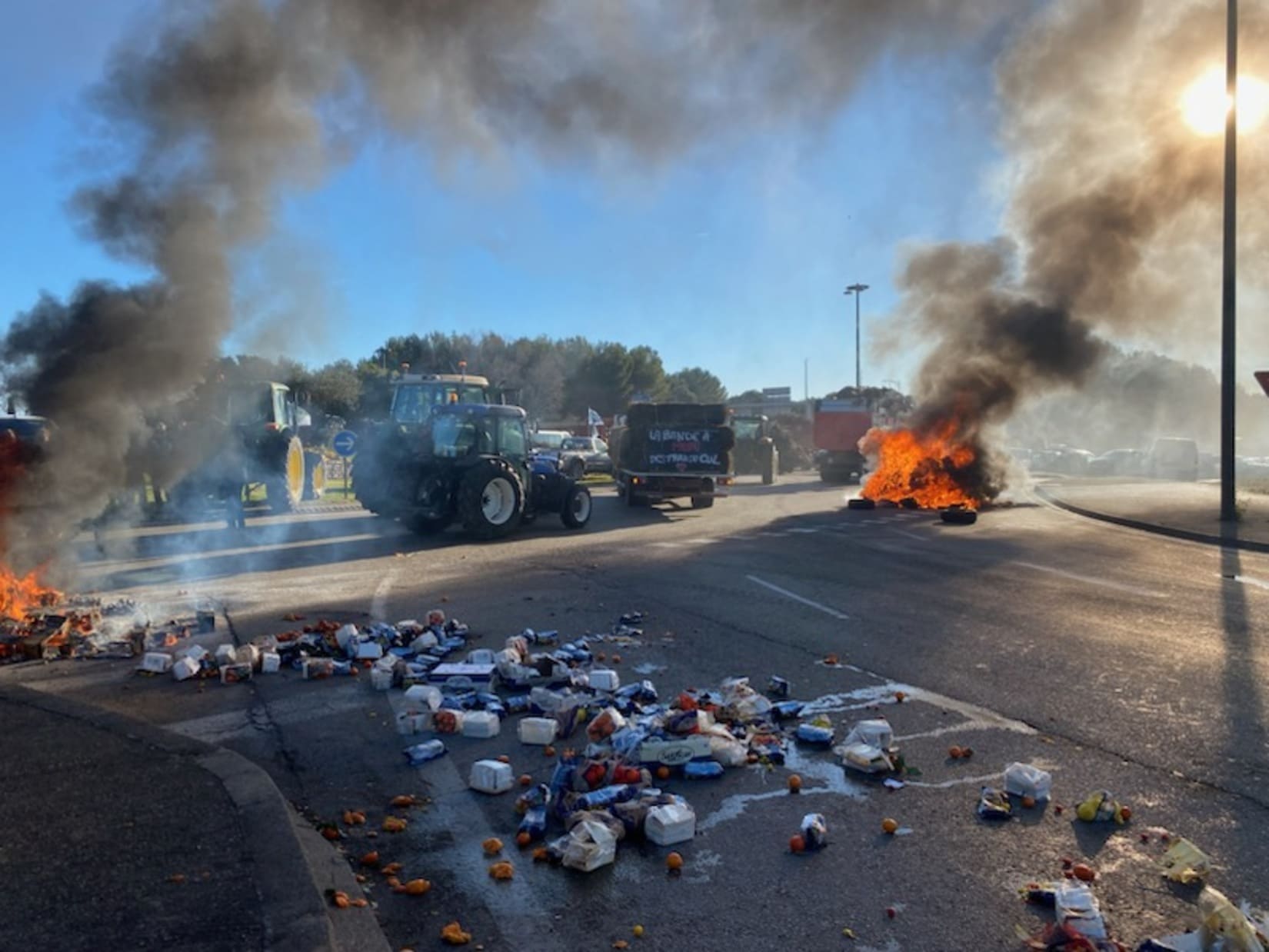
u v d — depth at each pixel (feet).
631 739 16.38
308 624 27.78
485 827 14.07
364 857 12.94
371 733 18.31
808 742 17.31
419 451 49.60
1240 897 11.65
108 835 12.53
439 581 35.68
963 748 16.87
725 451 69.51
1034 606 30.37
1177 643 25.04
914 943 10.75
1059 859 12.71
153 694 21.06
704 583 35.01
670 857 12.64
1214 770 15.78
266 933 10.11
